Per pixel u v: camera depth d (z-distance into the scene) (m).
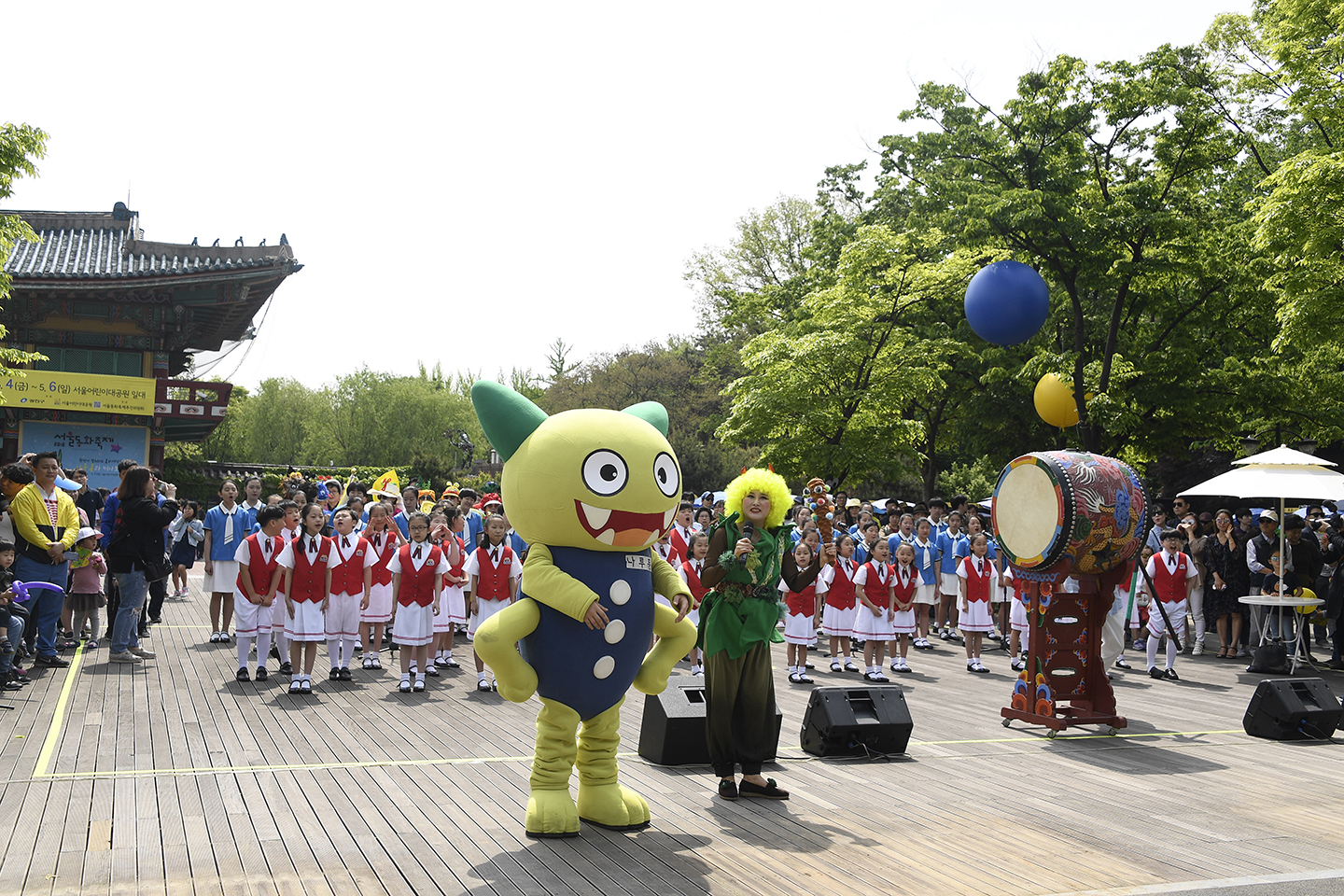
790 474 22.98
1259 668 12.48
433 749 7.54
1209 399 20.50
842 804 6.38
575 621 5.45
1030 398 24.02
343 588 10.29
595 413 5.70
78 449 26.50
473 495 14.24
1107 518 8.52
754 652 6.45
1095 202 19.66
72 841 5.26
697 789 6.68
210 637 12.51
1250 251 19.02
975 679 12.03
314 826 5.61
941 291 22.84
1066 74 19.25
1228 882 5.04
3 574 9.02
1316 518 16.80
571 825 5.55
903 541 14.80
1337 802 6.67
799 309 27.70
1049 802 6.54
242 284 27.22
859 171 33.69
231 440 53.69
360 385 53.97
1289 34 16.09
